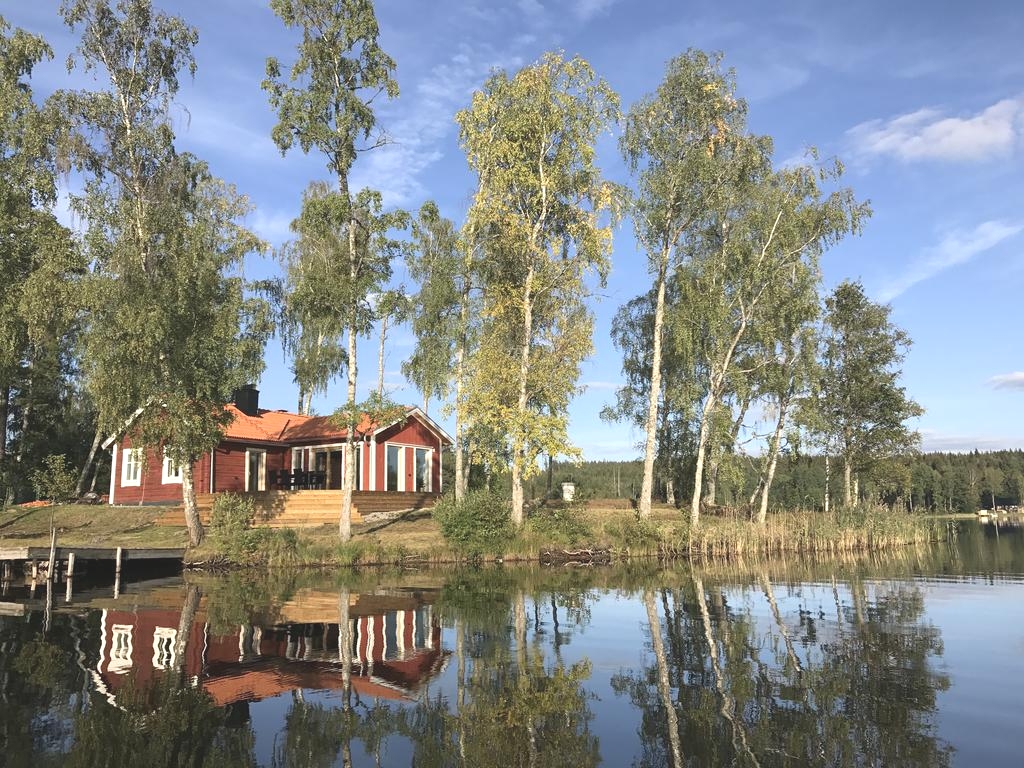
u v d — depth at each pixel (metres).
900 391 39.72
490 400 27.14
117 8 23.72
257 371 29.89
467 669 10.16
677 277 31.56
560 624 13.46
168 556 22.98
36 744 7.17
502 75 27.45
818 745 7.10
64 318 24.98
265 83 22.56
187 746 7.16
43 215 26.38
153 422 22.83
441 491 37.59
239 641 11.94
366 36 23.38
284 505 29.36
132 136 23.25
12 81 27.02
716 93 29.12
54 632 12.70
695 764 6.67
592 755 6.90
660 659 10.67
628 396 39.25
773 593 17.50
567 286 27.38
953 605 15.40
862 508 34.84
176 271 22.72
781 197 29.41
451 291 29.91
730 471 31.03
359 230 24.12
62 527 28.31
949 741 7.16
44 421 42.50
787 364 32.81
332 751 7.06
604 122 27.00
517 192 27.11
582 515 29.94
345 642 11.91
